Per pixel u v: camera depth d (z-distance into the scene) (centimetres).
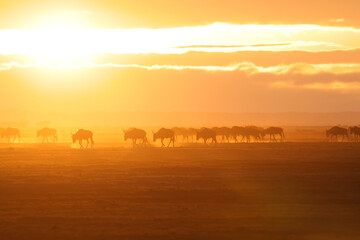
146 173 10306
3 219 6172
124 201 7319
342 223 5969
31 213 6500
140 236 5428
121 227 5791
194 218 6216
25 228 5756
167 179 9450
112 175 10019
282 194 7850
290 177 9675
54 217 6269
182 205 7012
